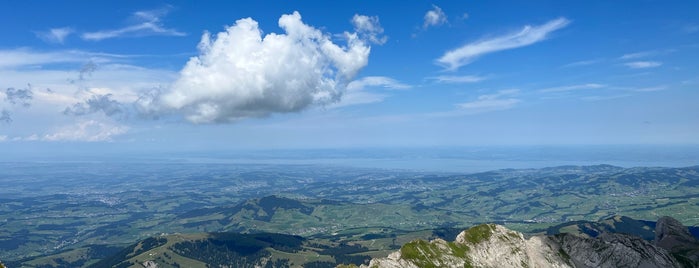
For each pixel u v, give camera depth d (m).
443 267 190.12
